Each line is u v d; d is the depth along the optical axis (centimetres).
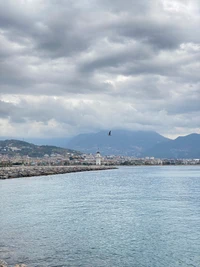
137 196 8719
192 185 12694
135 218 5488
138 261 3353
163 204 7131
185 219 5391
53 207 6719
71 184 13412
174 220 5316
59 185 12912
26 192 9981
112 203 7312
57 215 5766
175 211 6178
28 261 3316
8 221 5231
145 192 9869
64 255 3509
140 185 12756
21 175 19550
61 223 5075
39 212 6091
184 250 3712
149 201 7656
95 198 8312
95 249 3716
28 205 7031
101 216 5669
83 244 3909
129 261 3350
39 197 8594
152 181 15138
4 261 3181
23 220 5312
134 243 3966
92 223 5078
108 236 4288
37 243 3941
